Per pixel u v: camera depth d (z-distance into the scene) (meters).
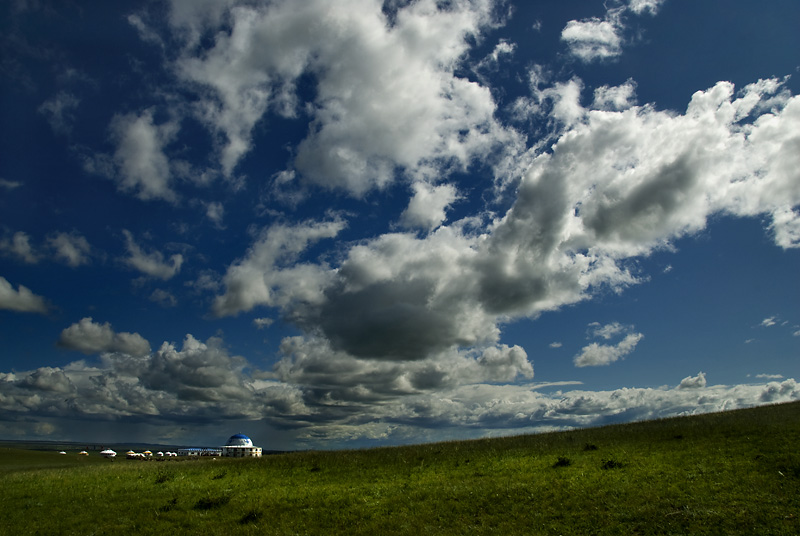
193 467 42.75
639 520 20.16
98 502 28.73
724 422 40.38
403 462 38.28
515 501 24.20
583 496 23.69
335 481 33.19
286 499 27.97
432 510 24.08
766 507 19.86
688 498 21.83
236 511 26.08
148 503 28.27
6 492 32.03
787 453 27.11
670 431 40.25
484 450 41.25
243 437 108.56
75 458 117.31
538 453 37.28
